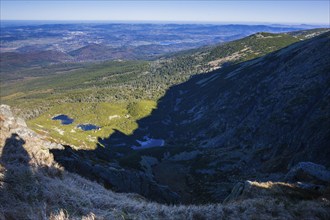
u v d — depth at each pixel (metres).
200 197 64.00
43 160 22.39
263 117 94.94
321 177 29.67
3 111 26.42
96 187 24.36
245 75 166.62
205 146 110.88
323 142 49.16
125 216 16.22
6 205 13.61
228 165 79.19
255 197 21.64
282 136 73.75
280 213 17.64
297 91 86.19
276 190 22.77
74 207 15.97
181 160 96.56
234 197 25.41
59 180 19.91
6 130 23.81
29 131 27.31
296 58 116.25
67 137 65.75
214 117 148.12
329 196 21.27
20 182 16.06
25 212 13.60
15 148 21.56
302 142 58.88
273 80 119.75
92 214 15.09
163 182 77.88
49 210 14.59
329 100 62.56
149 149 112.31
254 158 75.06
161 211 17.64
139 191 42.56
